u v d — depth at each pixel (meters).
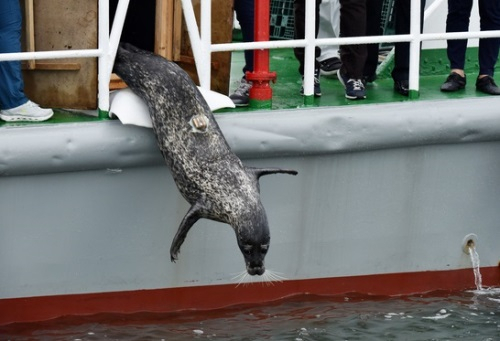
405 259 16.55
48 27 14.88
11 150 13.92
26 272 14.65
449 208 16.55
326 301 16.25
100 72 14.40
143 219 15.00
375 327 15.55
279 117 15.12
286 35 20.59
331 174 15.72
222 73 15.73
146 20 16.53
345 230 16.06
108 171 14.57
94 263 14.94
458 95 16.78
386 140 15.66
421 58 18.80
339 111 15.43
